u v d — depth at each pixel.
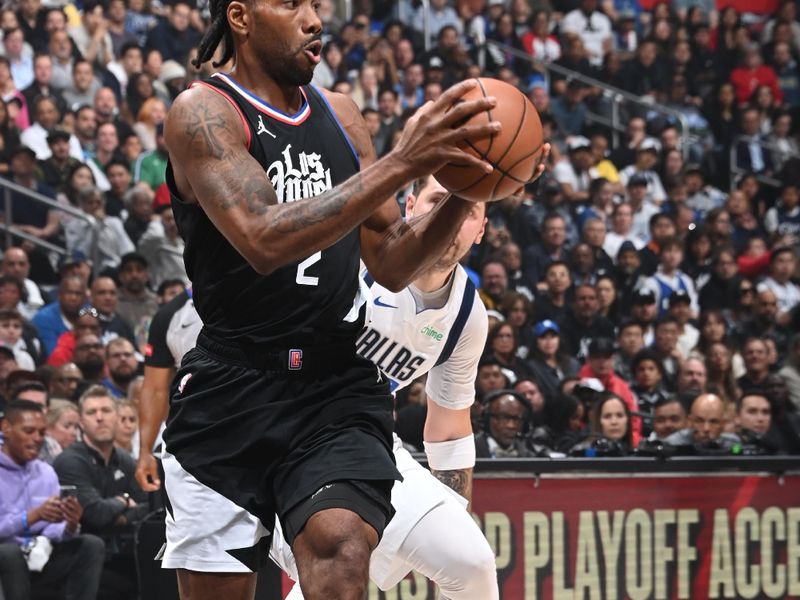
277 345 4.91
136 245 18.17
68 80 20.77
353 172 5.16
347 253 5.01
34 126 19.62
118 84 21.78
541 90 26.19
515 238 20.70
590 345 16.09
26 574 9.98
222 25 5.05
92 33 22.00
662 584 10.04
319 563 4.59
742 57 30.66
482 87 4.47
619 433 12.22
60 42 20.86
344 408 4.97
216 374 4.94
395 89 24.28
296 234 4.25
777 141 29.27
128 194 18.44
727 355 17.73
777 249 22.69
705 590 10.21
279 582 8.56
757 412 14.84
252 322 4.91
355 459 4.80
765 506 10.48
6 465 10.39
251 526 4.96
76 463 10.97
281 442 4.88
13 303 15.84
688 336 19.64
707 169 27.59
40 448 10.68
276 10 4.82
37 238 17.88
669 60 29.59
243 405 4.91
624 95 27.78
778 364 20.30
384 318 6.91
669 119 27.98
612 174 25.11
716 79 30.28
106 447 11.20
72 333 15.33
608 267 20.95
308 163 4.95
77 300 15.92
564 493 9.68
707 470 10.27
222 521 4.93
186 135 4.57
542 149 4.61
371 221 5.13
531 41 28.56
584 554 9.73
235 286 4.87
